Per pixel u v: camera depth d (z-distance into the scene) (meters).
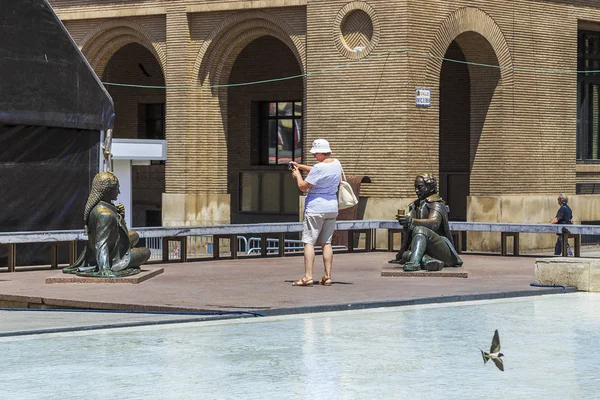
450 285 17.69
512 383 9.77
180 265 21.77
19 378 9.97
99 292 16.45
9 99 21.86
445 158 36.50
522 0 32.81
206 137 34.66
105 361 10.84
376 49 30.62
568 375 10.19
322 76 31.62
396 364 10.71
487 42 32.12
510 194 32.66
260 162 40.06
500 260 23.64
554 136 33.84
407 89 30.23
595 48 35.47
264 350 11.51
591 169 35.28
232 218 40.34
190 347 11.70
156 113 41.88
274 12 32.72
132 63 41.47
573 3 34.16
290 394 9.25
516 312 14.86
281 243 24.47
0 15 21.77
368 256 24.91
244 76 39.97
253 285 17.61
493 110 32.53
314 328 13.16
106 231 18.11
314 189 17.41
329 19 31.42
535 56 33.22
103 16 35.56
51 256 21.20
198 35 34.31
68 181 23.30
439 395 9.23
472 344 11.99
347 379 9.92
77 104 23.14
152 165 41.62
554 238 33.94
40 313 14.78
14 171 22.31
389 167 30.53
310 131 31.88
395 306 15.42
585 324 13.70
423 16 30.45
